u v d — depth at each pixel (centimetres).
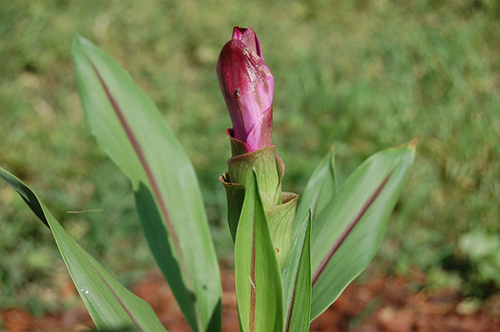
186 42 195
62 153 150
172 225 77
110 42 193
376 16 211
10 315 114
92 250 128
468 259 128
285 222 62
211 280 76
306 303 62
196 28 201
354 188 77
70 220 133
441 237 135
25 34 188
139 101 79
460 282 125
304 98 171
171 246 76
